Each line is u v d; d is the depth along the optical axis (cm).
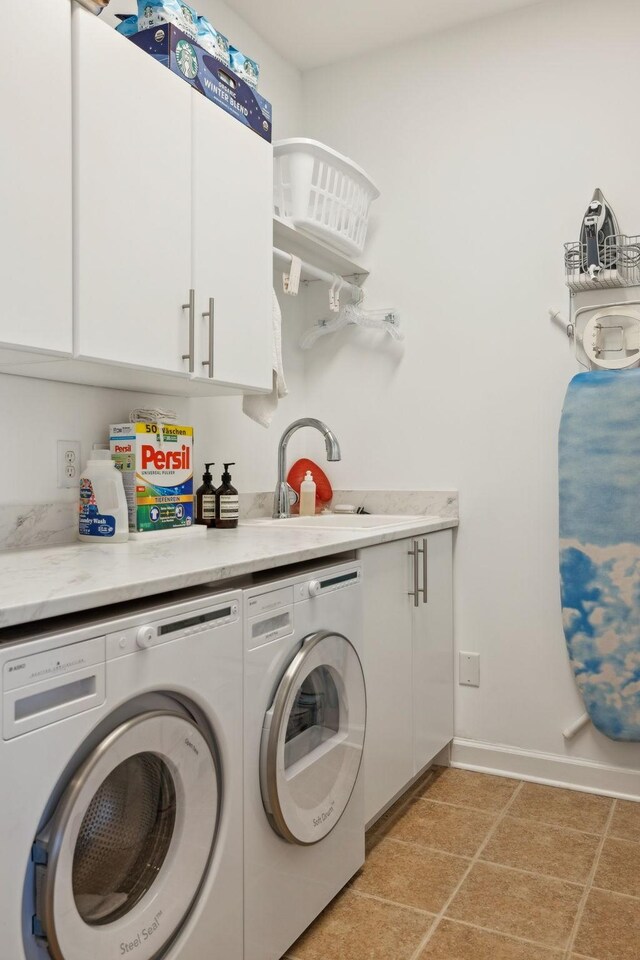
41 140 138
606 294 244
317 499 282
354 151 289
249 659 141
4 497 170
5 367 163
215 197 190
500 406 261
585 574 238
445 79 271
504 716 259
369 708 198
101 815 110
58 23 142
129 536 185
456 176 269
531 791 244
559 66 252
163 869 119
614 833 213
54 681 98
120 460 193
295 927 156
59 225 143
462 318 268
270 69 279
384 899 179
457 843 207
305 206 237
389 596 211
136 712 115
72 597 104
